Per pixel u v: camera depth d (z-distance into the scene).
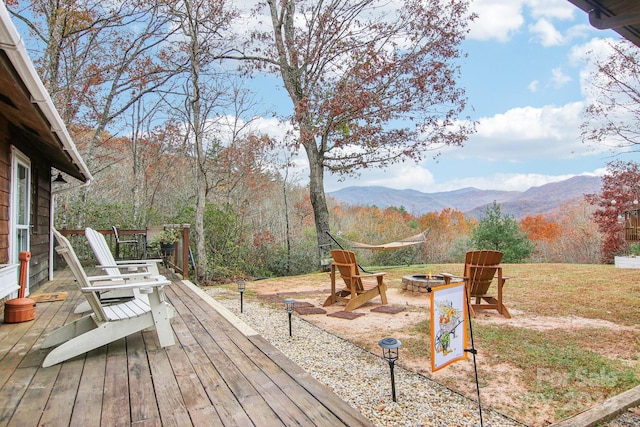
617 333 4.49
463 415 2.61
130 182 17.91
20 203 5.57
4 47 2.37
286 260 13.39
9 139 4.79
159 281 3.11
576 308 5.83
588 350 3.88
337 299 6.31
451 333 2.48
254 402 2.15
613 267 11.26
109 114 12.90
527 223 21.89
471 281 5.54
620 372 3.29
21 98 3.26
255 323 5.19
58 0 9.64
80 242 10.91
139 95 12.35
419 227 20.17
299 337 4.50
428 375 3.31
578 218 19.27
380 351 3.93
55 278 7.50
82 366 2.74
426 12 10.27
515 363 3.54
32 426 1.89
